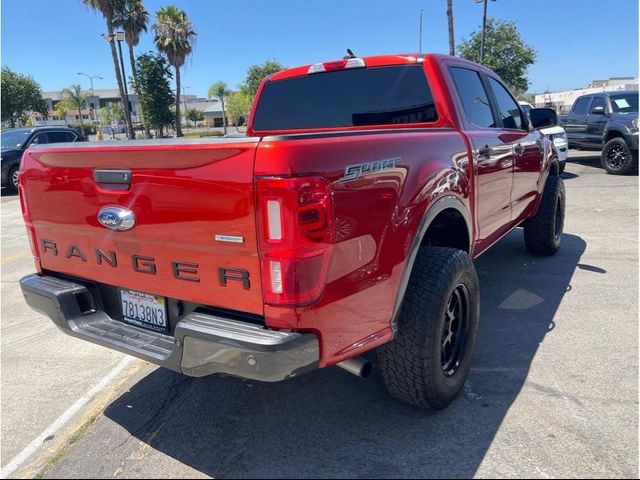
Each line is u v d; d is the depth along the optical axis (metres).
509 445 2.62
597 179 11.69
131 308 2.83
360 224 2.31
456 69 3.85
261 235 2.10
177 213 2.33
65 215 2.86
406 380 2.75
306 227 2.07
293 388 3.29
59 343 4.23
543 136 5.58
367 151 2.38
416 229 2.68
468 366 3.12
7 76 47.78
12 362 3.89
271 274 2.12
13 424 3.06
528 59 27.78
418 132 2.94
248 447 2.72
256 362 2.12
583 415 2.83
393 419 2.90
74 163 2.71
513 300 4.61
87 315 2.96
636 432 2.67
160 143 2.36
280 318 2.14
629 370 3.30
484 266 5.66
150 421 3.03
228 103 83.25
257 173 2.06
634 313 4.19
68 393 3.40
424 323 2.66
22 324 4.69
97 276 2.84
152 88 29.17
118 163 2.49
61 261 3.03
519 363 3.45
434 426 2.81
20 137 15.53
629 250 5.99
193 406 3.16
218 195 2.18
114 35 31.28
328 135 2.26
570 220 7.71
